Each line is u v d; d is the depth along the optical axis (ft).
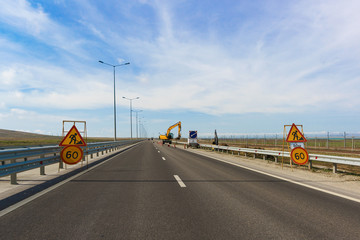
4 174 21.20
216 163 45.42
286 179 27.66
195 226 12.70
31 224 12.94
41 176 29.37
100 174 31.12
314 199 18.43
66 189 21.86
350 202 17.57
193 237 11.27
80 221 13.43
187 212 15.12
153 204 16.94
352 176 30.14
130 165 41.63
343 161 30.58
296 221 13.50
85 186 23.27
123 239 11.05
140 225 12.83
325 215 14.56
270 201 17.79
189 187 22.86
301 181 26.40
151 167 38.73
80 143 33.50
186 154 70.79
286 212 15.15
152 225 12.84
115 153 75.05
